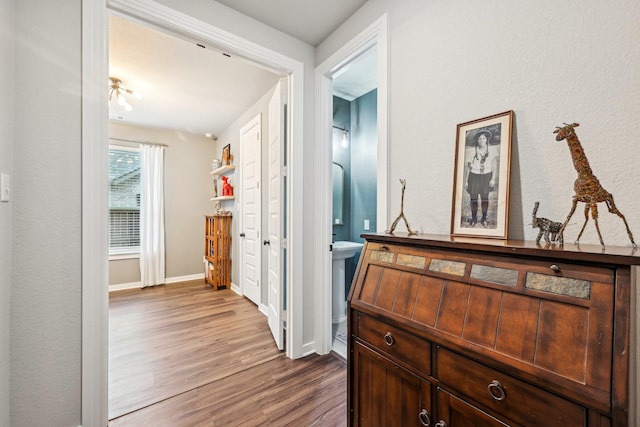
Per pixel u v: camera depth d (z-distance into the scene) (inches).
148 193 175.8
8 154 46.6
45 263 50.8
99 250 55.4
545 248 29.9
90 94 54.6
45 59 50.9
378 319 42.5
